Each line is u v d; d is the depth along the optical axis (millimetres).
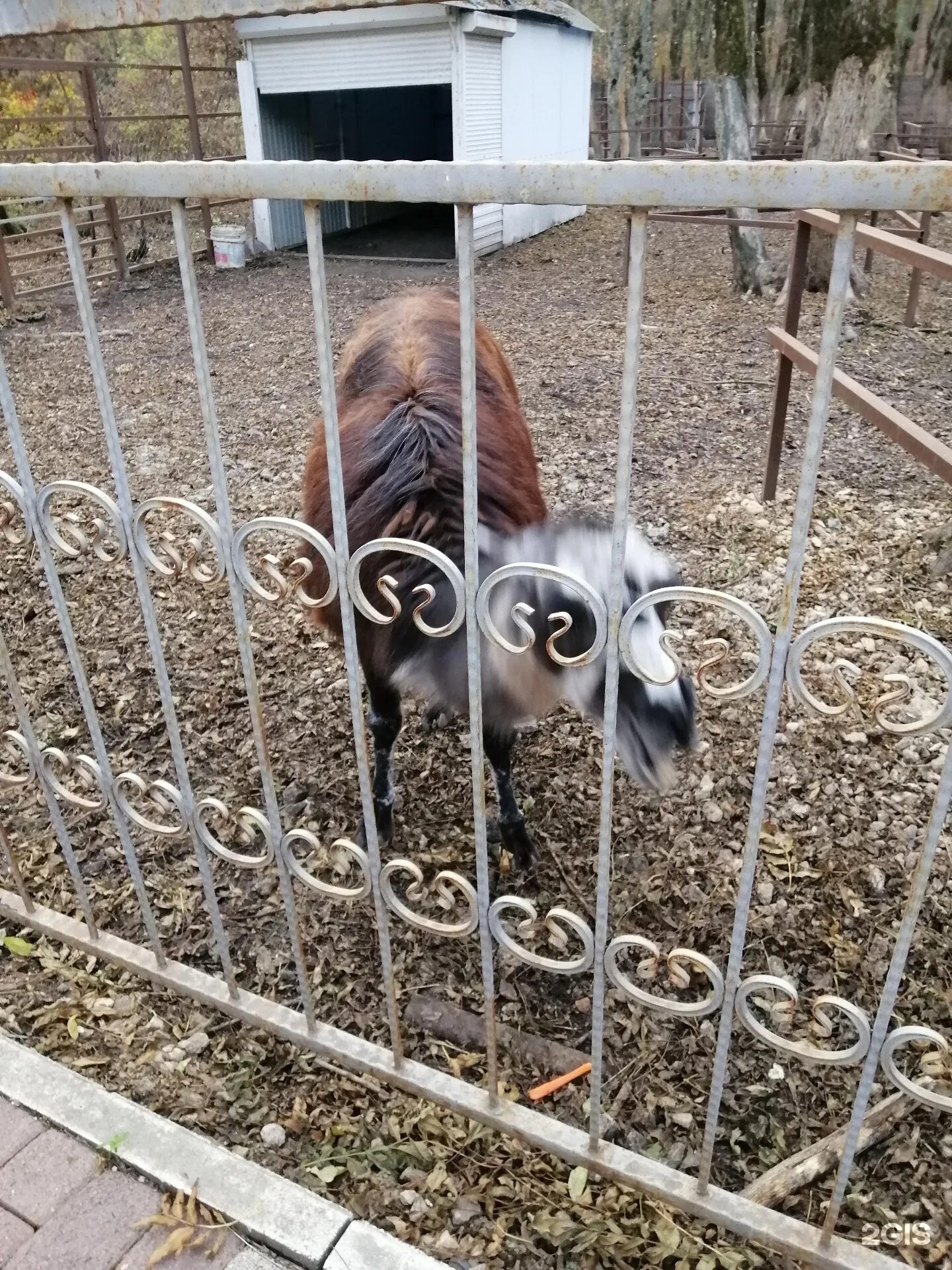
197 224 12883
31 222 11242
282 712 3232
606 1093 2041
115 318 8961
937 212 954
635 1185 1706
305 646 3568
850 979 2254
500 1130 1822
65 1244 1661
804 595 3768
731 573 3957
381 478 2113
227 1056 2096
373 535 2053
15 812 2838
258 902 2518
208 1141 1808
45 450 5641
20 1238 1675
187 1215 1690
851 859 2568
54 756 1958
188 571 1576
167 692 1711
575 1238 1716
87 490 1587
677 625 3611
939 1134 1914
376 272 10914
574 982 2299
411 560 1953
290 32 11141
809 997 2227
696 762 2912
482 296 9344
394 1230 1746
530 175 1103
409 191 1163
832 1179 1836
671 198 1046
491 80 11250
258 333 8148
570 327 7887
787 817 2719
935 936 2344
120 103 14859
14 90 13070
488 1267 1686
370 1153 1883
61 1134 1839
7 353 7742
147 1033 2141
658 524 4406
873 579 3854
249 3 1463
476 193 1131
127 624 3754
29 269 10938
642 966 1517
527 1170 1854
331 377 1314
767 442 5281
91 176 1327
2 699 3354
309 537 1429
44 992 2236
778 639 1178
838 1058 1411
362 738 1561
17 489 1675
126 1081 2023
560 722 3105
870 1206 1785
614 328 7773
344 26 10891
